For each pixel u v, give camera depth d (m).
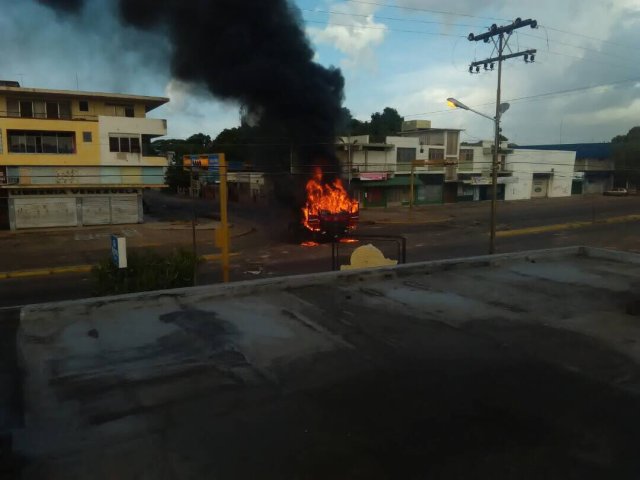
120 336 5.19
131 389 4.04
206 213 47.25
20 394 3.94
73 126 35.00
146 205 49.81
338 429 3.51
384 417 3.68
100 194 36.59
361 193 49.56
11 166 33.72
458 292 7.09
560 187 65.06
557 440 3.41
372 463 3.13
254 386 4.13
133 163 36.97
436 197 55.19
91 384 4.11
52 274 21.44
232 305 6.33
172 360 4.61
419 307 6.36
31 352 4.75
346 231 29.31
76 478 2.92
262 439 3.36
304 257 24.55
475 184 56.66
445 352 4.91
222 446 3.28
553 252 9.77
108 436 3.36
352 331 5.45
